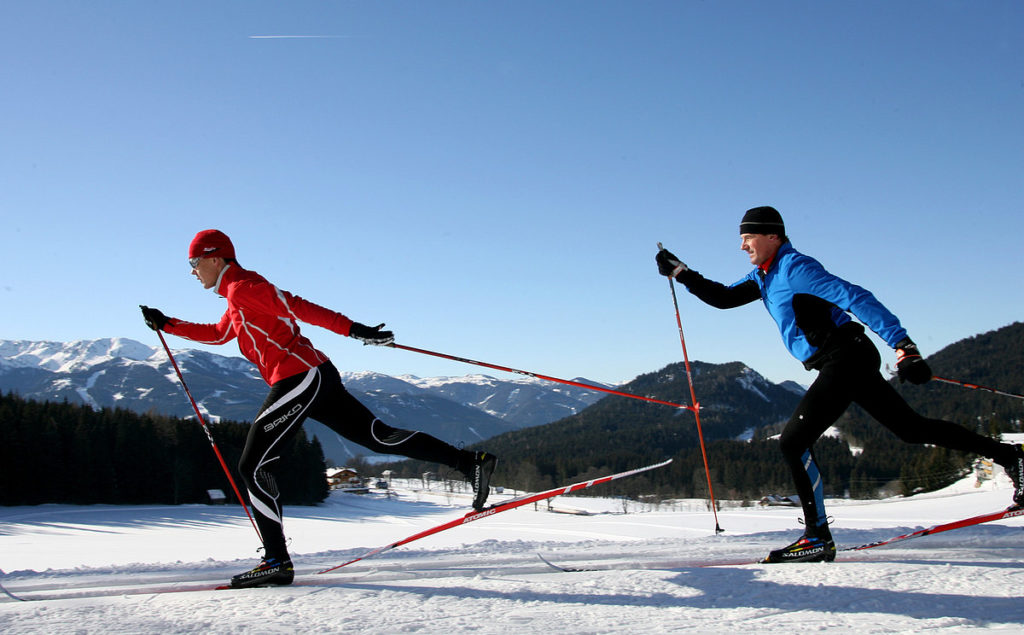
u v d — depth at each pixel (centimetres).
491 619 234
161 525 4278
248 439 320
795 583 277
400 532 3406
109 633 220
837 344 309
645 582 286
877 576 284
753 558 378
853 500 5447
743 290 369
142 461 5812
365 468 11994
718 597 262
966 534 429
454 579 308
